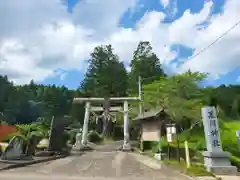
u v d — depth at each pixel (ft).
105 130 172.86
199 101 85.81
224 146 61.46
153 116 83.05
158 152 63.93
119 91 186.70
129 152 93.45
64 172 39.86
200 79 94.32
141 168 46.50
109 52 201.26
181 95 87.92
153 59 184.85
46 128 100.37
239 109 86.12
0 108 251.19
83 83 198.29
